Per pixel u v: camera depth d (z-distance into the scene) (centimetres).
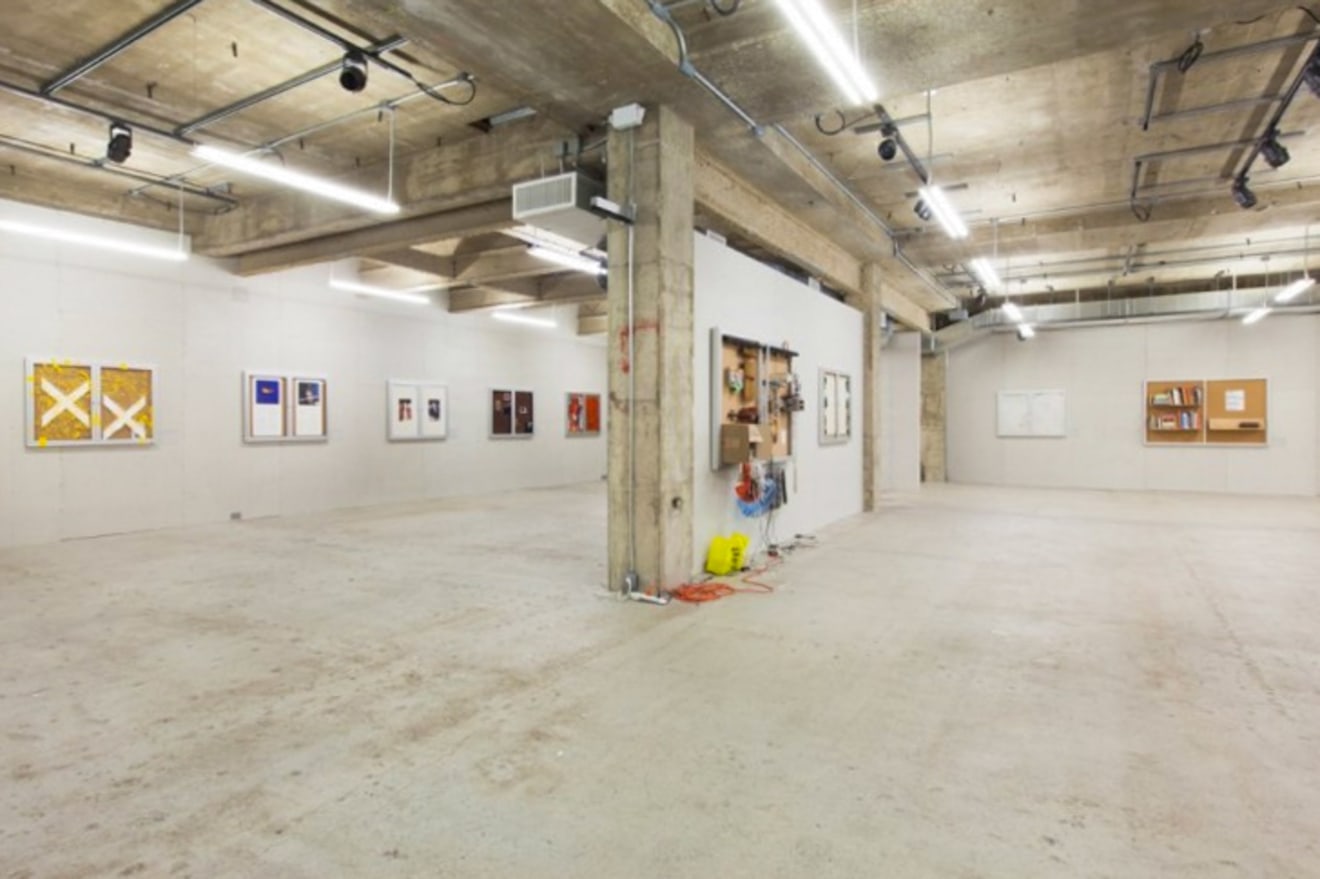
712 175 561
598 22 363
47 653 360
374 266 1003
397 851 195
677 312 483
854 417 890
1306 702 294
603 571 553
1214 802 218
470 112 559
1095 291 1266
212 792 226
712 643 374
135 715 285
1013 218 812
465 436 1148
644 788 228
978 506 972
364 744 259
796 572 547
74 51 467
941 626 404
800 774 236
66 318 723
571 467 1368
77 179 708
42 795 224
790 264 834
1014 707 291
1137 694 304
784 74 423
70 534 721
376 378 1016
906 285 1062
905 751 252
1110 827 204
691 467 501
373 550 648
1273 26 436
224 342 851
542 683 319
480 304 1097
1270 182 698
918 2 347
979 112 553
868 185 714
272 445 897
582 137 527
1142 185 706
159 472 792
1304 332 1105
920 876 183
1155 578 524
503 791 226
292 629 400
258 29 447
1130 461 1224
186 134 592
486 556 618
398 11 352
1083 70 490
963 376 1370
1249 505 978
